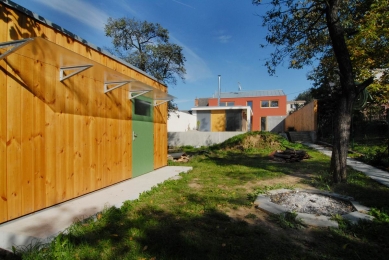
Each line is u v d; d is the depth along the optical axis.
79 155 3.66
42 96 2.99
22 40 2.26
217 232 2.59
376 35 7.45
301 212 3.20
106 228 2.62
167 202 3.64
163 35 12.45
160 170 6.38
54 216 2.80
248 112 20.92
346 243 2.36
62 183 3.32
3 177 2.50
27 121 2.78
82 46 3.69
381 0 5.42
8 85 2.55
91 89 3.95
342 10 5.38
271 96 27.45
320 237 2.51
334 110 14.24
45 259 1.97
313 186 4.68
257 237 2.50
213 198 3.86
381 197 3.83
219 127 20.98
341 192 4.15
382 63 8.79
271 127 24.48
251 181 5.18
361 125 12.67
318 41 6.40
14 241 2.23
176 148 15.09
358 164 7.12
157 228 2.67
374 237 2.49
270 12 5.61
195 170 6.59
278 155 8.80
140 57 11.86
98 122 4.13
